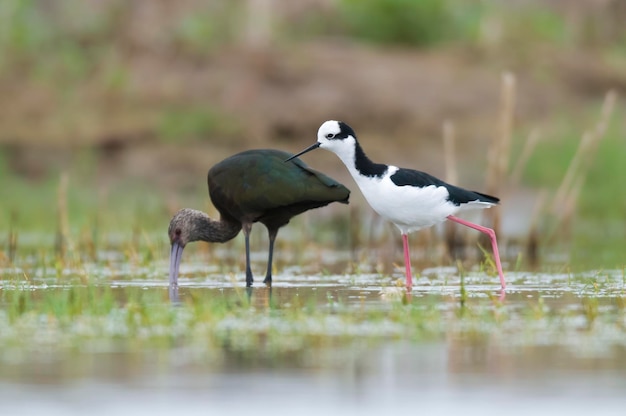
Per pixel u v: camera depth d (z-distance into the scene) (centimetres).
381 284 1270
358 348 855
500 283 1258
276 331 926
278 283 1282
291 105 2592
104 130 2538
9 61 2736
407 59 2767
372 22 2912
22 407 685
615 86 2830
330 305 1068
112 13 2828
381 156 2480
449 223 1673
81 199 2289
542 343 876
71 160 2461
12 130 2539
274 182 1245
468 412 673
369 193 1238
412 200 1213
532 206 2264
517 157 2397
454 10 2967
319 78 2636
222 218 1321
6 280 1284
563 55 2903
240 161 1270
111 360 816
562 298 1123
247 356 829
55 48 2780
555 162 2370
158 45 2728
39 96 2647
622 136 2522
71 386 737
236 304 1074
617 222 2161
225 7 2853
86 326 948
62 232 1684
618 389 730
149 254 1523
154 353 840
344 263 1534
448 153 1708
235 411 676
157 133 2531
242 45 2723
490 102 2664
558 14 3170
